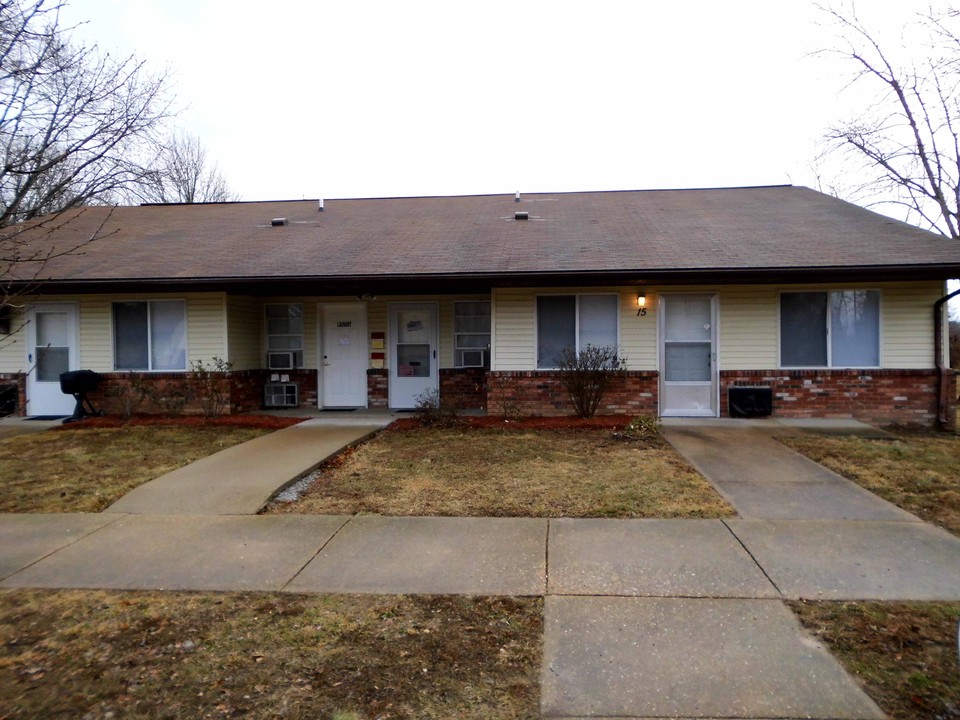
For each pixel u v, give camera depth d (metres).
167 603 3.92
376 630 3.55
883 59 17.95
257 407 12.80
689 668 3.12
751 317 10.77
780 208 13.58
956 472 6.90
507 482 6.64
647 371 10.88
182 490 6.38
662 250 10.62
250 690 2.99
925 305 10.37
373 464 7.57
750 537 4.93
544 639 3.43
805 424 10.10
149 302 11.77
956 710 2.77
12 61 5.92
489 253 10.98
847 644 3.32
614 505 5.77
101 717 2.80
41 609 3.85
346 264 10.74
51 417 11.73
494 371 11.10
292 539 5.02
